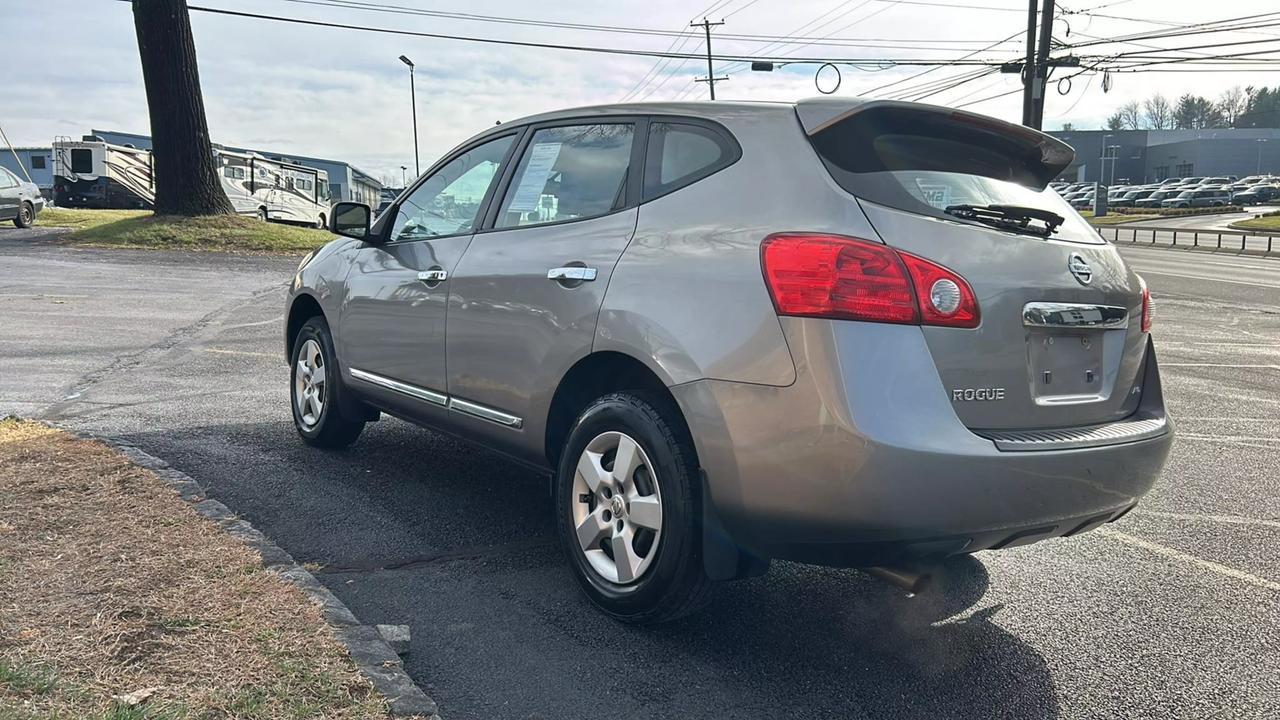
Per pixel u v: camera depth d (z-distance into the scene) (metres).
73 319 11.42
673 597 3.29
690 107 3.66
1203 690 3.16
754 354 2.99
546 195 4.11
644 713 2.92
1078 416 3.30
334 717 2.61
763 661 3.29
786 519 2.96
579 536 3.63
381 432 6.34
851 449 2.81
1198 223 51.38
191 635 2.99
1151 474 3.39
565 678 3.12
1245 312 15.31
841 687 3.13
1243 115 131.12
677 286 3.26
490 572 3.99
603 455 3.60
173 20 23.41
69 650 2.84
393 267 4.89
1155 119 139.75
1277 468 5.99
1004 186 3.53
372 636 3.11
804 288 2.92
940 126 3.43
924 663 3.32
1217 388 8.78
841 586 4.02
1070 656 3.40
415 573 3.96
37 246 21.31
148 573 3.45
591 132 4.03
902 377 2.86
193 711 2.55
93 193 32.88
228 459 5.53
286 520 4.54
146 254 20.94
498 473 5.45
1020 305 3.10
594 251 3.65
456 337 4.30
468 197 4.61
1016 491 2.93
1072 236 3.47
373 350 5.00
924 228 3.02
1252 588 4.05
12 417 5.95
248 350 9.61
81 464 4.82
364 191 80.94
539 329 3.79
